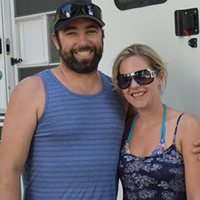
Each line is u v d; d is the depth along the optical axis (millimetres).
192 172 1567
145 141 1708
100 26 1737
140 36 2160
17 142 1594
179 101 2068
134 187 1672
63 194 1628
